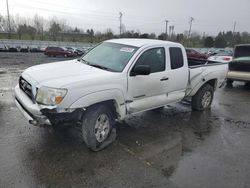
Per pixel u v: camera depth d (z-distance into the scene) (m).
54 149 4.14
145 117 6.06
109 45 5.32
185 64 5.73
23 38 60.94
